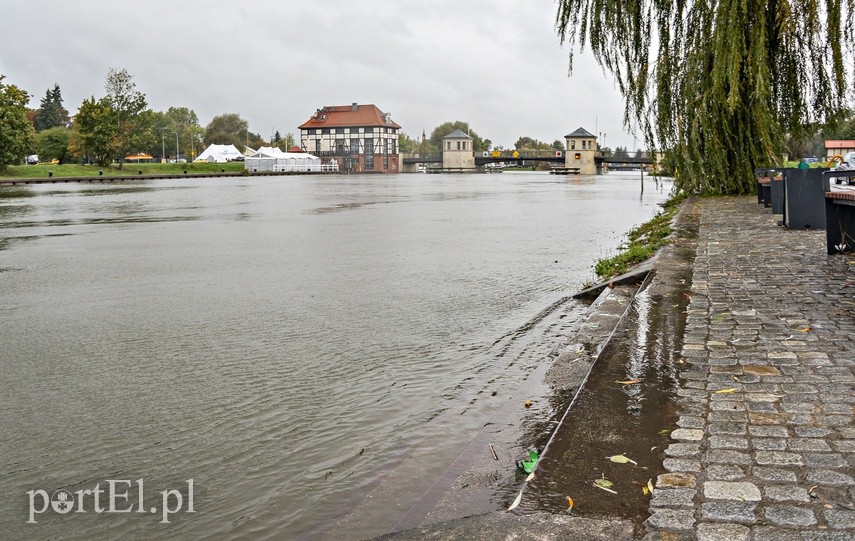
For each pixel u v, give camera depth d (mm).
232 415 5105
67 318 8500
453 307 9023
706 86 20484
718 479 3219
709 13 19797
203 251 15359
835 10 15570
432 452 4379
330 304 9234
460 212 28688
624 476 3283
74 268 12859
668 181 81562
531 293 10008
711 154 22141
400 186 67312
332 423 4926
